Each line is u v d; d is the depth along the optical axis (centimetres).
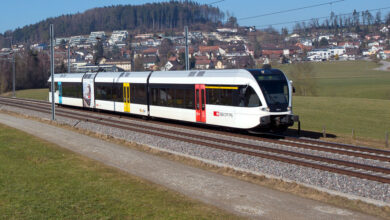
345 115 4388
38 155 1881
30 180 1423
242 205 1148
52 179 1438
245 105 2305
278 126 2280
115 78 3622
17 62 10106
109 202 1177
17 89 10069
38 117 3584
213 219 1036
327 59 18900
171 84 2908
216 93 2502
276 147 2023
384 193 1240
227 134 2420
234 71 2408
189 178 1458
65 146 2166
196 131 2592
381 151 1870
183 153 1941
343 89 8619
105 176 1484
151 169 1609
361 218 1045
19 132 2705
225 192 1277
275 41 18612
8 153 1927
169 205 1148
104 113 3944
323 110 4816
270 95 2264
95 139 2395
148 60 16250
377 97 7469
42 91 8881
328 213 1080
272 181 1390
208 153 1894
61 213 1088
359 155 1791
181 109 2812
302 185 1324
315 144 2133
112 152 1981
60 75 4709
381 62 15862
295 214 1073
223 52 18262
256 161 1695
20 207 1140
